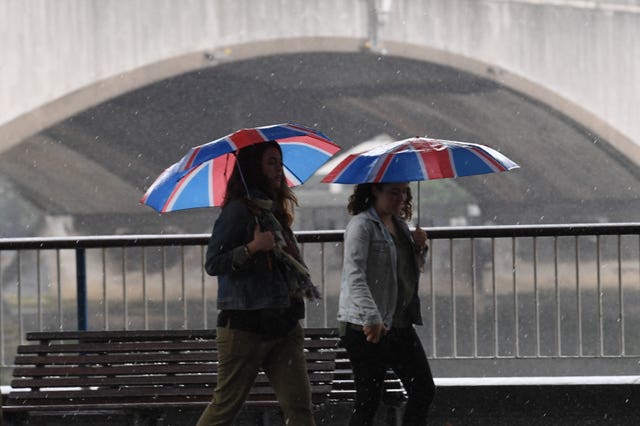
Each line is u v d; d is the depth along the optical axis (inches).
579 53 4680.1
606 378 865.5
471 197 5935.0
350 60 4424.2
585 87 4699.8
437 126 5231.3
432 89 4744.1
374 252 665.0
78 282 904.9
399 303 673.6
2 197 5516.7
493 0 4485.7
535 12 4579.2
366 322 650.8
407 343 674.2
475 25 4485.7
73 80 3929.6
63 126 4456.2
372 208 676.7
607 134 4790.8
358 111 5059.1
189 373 806.5
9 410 787.4
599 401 853.8
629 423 853.8
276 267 609.6
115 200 5191.9
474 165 674.8
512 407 855.1
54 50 3905.0
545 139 5098.4
